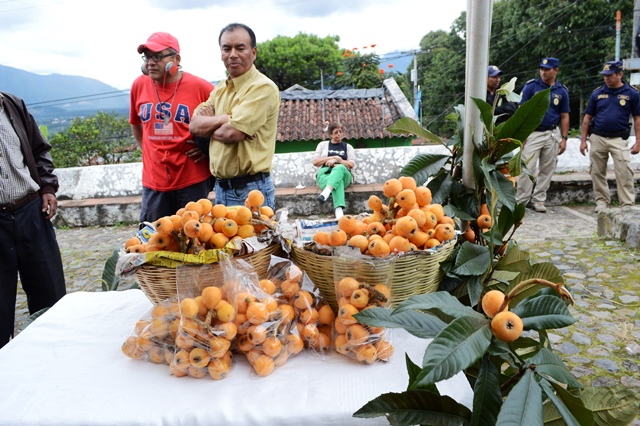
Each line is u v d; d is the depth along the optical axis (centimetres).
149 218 365
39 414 130
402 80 2920
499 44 2273
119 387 141
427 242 166
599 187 652
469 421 123
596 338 326
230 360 148
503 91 193
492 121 191
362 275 151
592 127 638
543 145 644
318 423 127
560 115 648
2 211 288
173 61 333
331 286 167
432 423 121
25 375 148
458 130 213
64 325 178
